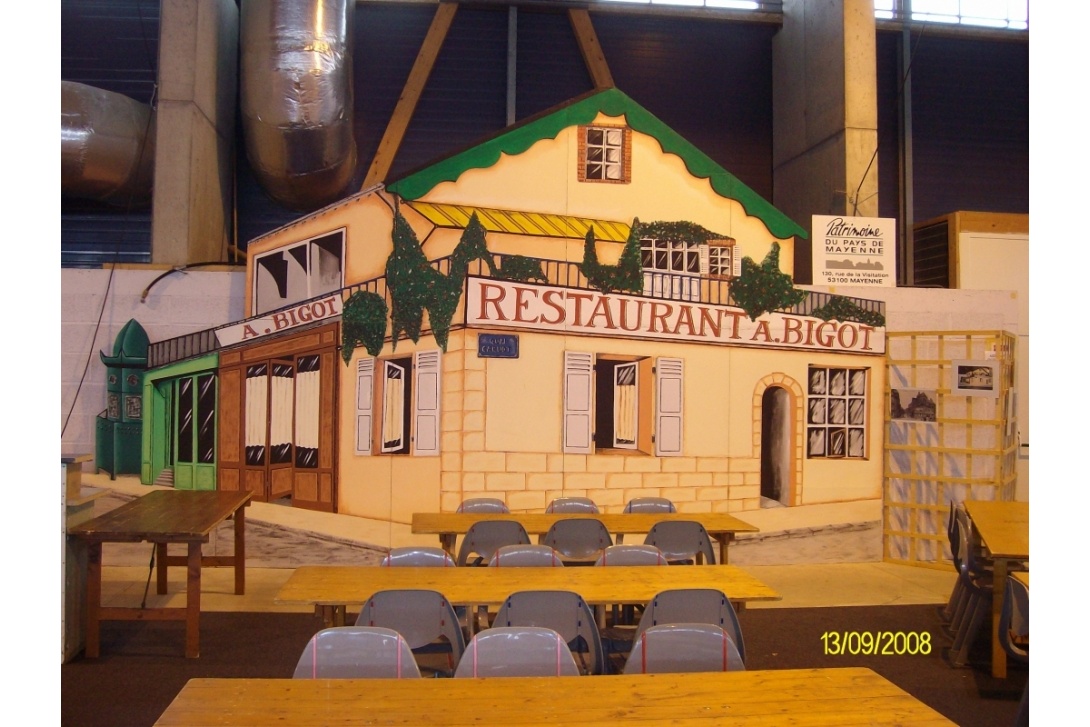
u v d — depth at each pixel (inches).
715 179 329.1
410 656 118.6
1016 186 462.6
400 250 308.2
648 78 449.1
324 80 332.8
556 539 217.2
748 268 331.0
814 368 335.6
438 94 435.8
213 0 374.3
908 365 336.2
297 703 102.5
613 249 317.7
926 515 330.0
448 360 303.3
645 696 106.0
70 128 357.1
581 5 438.6
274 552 313.1
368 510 309.1
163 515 226.7
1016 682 204.2
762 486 329.7
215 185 380.2
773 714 100.6
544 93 440.8
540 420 307.9
